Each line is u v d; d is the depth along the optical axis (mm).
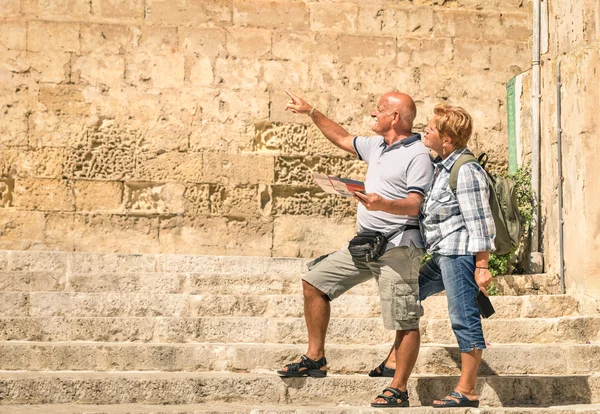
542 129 10430
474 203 6055
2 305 7703
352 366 6863
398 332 6199
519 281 9695
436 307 8062
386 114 6348
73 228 11117
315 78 11633
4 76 11133
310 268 6516
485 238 6027
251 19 11633
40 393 6176
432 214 6184
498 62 11898
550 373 7016
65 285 8594
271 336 7406
